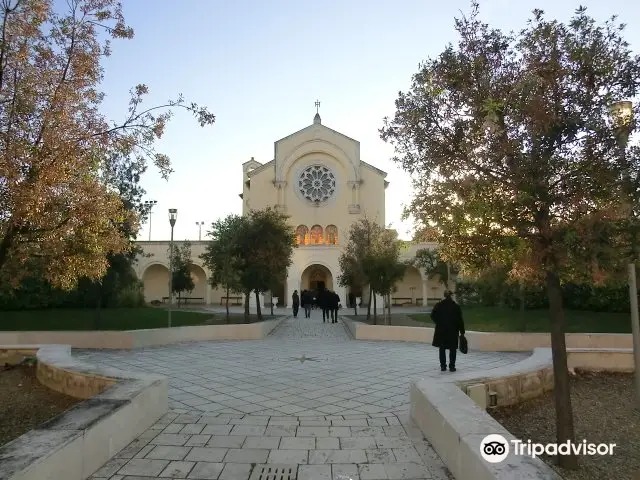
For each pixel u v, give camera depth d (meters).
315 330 22.47
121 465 4.93
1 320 23.19
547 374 8.52
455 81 5.90
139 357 12.95
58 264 7.82
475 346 14.34
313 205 44.06
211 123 7.82
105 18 7.35
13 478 3.44
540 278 5.86
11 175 6.06
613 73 5.31
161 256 44.81
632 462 5.89
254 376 10.05
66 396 8.34
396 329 17.39
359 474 4.73
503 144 5.34
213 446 5.54
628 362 10.40
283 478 4.64
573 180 5.26
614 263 5.11
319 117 46.22
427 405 5.79
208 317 28.12
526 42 5.66
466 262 6.22
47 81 6.91
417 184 6.23
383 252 24.53
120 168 19.34
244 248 24.78
